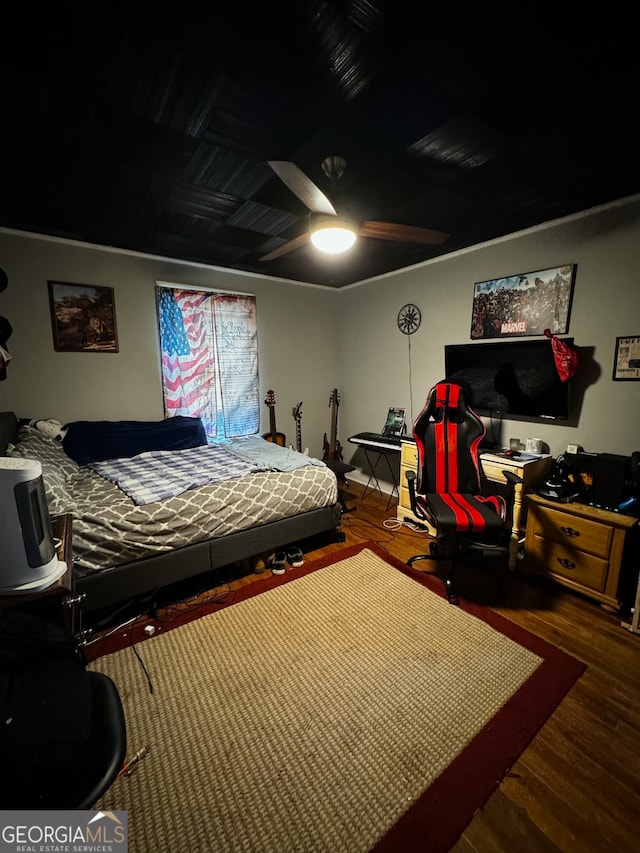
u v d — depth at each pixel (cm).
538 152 165
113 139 156
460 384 257
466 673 161
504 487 279
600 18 99
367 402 422
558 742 131
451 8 96
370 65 116
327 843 102
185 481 231
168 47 109
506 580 236
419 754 127
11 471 106
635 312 215
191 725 138
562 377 235
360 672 162
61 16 97
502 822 108
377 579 235
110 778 74
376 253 308
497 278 278
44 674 82
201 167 177
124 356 312
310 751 128
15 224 250
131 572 189
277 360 404
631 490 205
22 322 269
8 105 133
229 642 180
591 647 177
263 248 298
